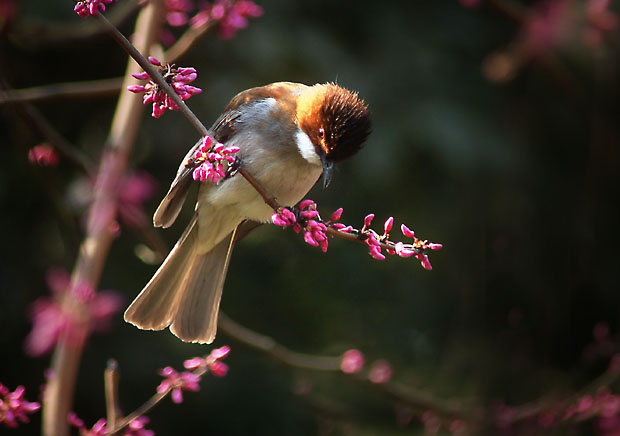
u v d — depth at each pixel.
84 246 6.37
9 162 10.59
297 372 12.07
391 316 13.50
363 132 6.27
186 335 6.32
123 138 6.68
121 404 10.82
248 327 12.80
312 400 10.74
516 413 9.59
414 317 13.36
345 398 12.18
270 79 10.99
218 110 10.95
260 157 6.32
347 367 8.77
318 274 13.46
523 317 12.95
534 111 12.74
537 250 12.92
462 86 11.90
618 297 13.02
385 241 4.66
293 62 10.84
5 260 10.71
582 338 12.99
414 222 12.67
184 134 11.46
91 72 11.53
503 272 12.88
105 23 4.20
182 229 11.66
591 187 13.18
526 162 12.12
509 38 12.54
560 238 13.02
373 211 12.70
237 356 11.88
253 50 10.55
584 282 13.02
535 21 10.93
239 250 13.05
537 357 12.77
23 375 10.71
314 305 13.41
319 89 6.45
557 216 13.02
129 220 7.37
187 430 11.37
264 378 11.94
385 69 11.40
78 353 5.94
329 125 6.20
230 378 11.70
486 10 12.62
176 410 11.32
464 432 9.47
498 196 12.52
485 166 11.45
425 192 12.37
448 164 11.02
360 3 11.78
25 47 10.44
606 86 12.81
